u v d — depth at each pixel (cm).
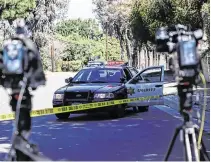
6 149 1398
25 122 820
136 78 2283
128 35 10281
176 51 861
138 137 1597
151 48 8412
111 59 15888
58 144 1477
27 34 838
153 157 1254
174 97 2902
